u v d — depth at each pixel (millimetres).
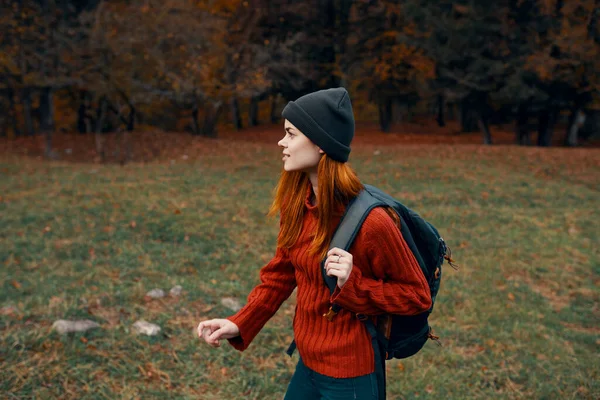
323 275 1848
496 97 24656
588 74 23016
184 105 26969
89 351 3881
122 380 3646
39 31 17500
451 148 19359
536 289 6273
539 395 3859
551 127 27969
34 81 17172
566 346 4719
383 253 1806
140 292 5082
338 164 1834
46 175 12422
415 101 35844
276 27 30500
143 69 18625
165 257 6379
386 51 32656
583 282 6523
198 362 3979
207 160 16453
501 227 8750
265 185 11742
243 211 9016
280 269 2158
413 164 15102
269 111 43844
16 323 4227
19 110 33375
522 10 25016
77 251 6414
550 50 23422
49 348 3857
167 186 11016
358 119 47188
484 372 4176
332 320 1879
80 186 10773
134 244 6871
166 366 3885
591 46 22094
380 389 1926
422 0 27250
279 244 1982
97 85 17156
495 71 24500
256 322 2174
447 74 26156
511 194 11438
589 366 4328
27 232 7254
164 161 17016
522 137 27953
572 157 16766
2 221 7766
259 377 3838
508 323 5137
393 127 40875
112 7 17844
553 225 9062
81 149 20578
